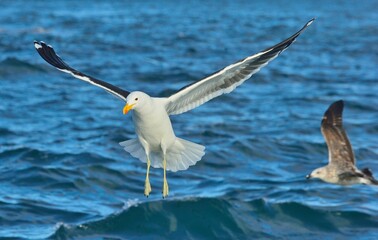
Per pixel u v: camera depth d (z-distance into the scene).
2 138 18.56
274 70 30.22
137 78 28.48
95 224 12.90
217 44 39.75
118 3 67.94
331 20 55.66
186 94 9.84
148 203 13.49
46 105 22.66
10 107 22.11
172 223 13.15
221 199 13.68
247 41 41.75
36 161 16.44
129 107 9.52
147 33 43.25
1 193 14.29
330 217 13.34
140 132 10.03
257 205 13.70
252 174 16.06
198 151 10.31
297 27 49.78
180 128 20.08
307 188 14.80
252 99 24.48
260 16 58.41
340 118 10.16
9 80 26.44
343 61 34.06
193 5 68.88
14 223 12.93
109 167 15.98
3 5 60.25
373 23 53.53
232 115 22.00
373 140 19.12
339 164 9.98
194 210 13.43
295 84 27.66
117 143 18.33
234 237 12.91
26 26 44.34
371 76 29.75
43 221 13.13
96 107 22.70
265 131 19.95
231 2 74.19
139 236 12.78
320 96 25.11
